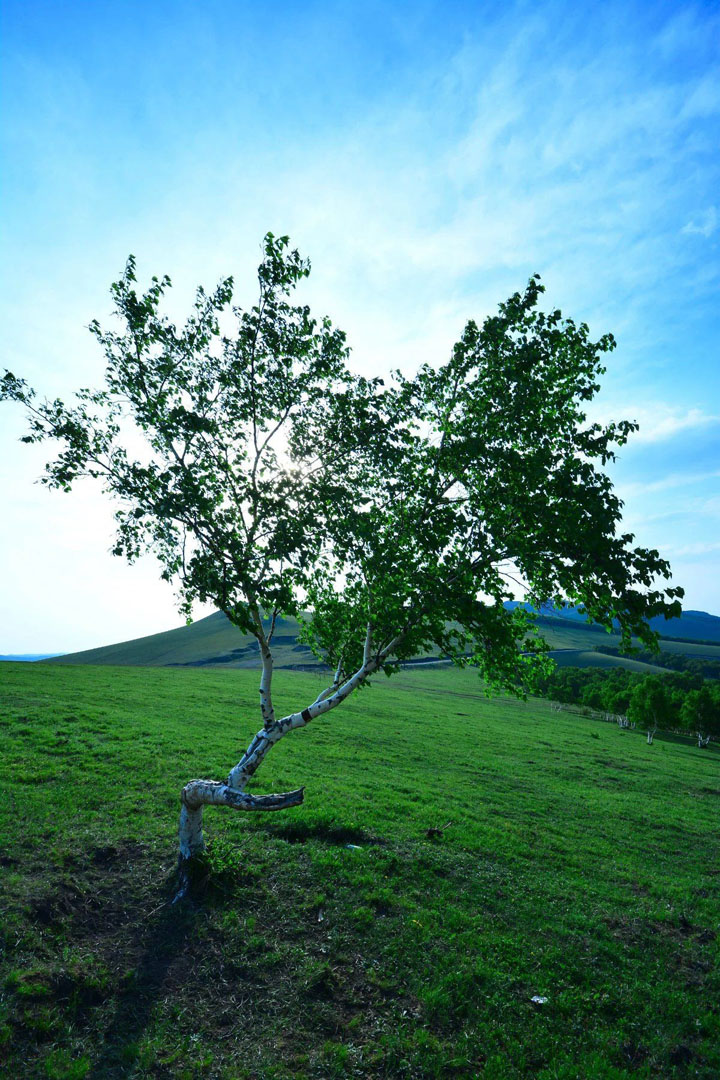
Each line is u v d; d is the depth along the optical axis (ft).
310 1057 33.78
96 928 41.96
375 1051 34.76
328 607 56.08
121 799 66.85
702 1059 38.45
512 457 43.50
